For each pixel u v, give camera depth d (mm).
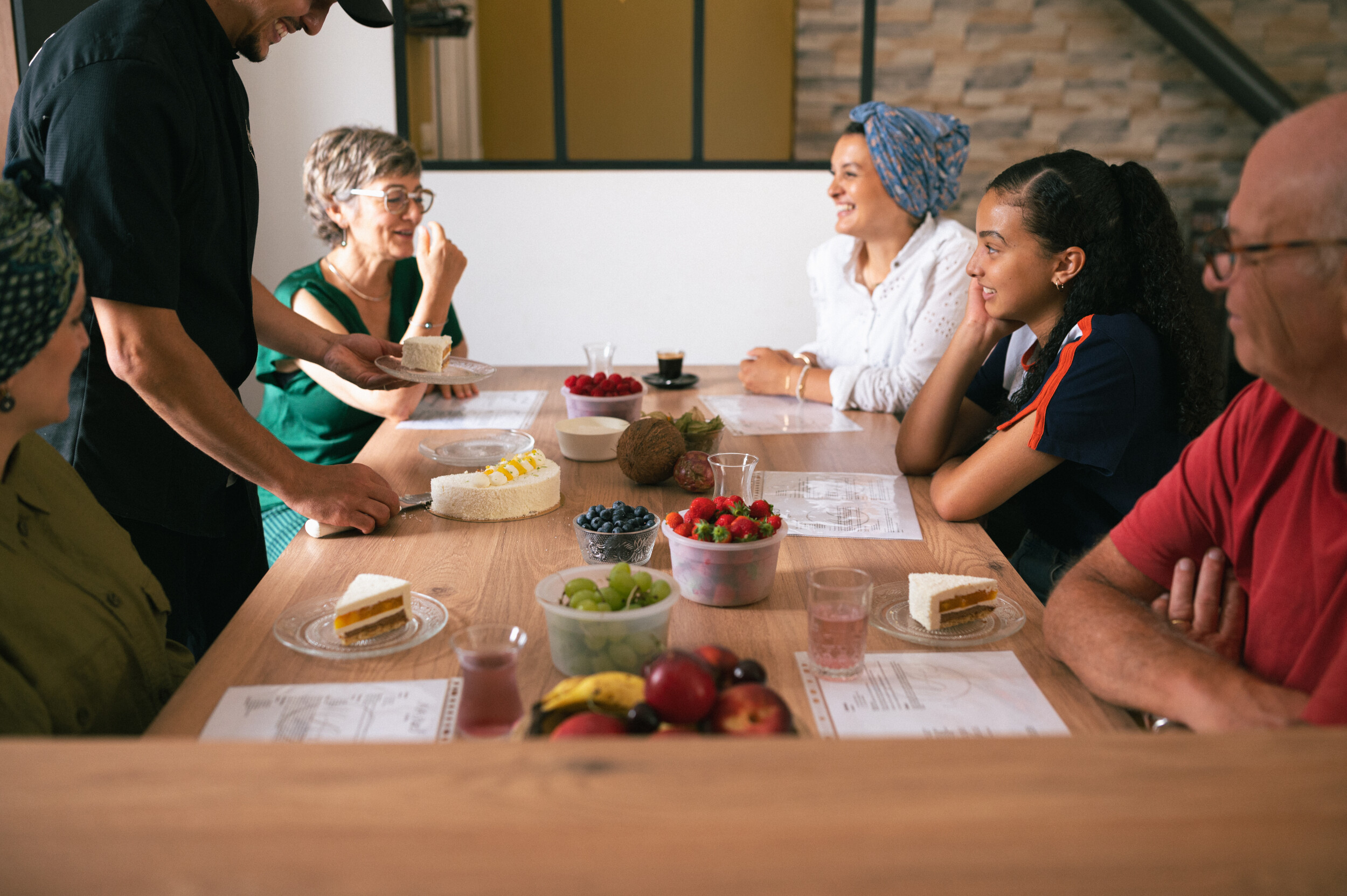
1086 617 1122
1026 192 1681
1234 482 1128
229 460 1563
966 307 2500
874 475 1912
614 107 5586
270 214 4414
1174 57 5383
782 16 5438
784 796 534
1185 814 527
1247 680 971
